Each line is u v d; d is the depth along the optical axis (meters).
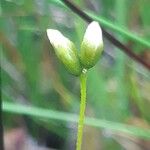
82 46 0.06
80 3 0.10
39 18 0.10
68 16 0.10
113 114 0.10
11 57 0.11
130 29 0.11
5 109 0.09
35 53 0.11
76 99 0.11
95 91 0.10
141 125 0.11
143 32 0.11
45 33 0.11
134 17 0.12
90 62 0.06
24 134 0.11
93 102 0.10
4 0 0.10
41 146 0.11
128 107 0.11
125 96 0.11
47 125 0.11
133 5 0.11
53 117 0.09
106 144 0.11
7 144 0.11
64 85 0.11
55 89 0.11
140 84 0.11
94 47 0.06
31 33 0.11
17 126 0.11
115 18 0.11
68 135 0.11
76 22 0.10
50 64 0.11
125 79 0.11
